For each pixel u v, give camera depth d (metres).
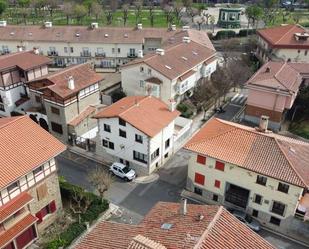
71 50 87.31
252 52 97.56
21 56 63.56
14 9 139.62
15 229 34.75
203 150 41.97
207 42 84.06
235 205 42.62
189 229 25.48
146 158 47.94
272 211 40.03
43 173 37.53
